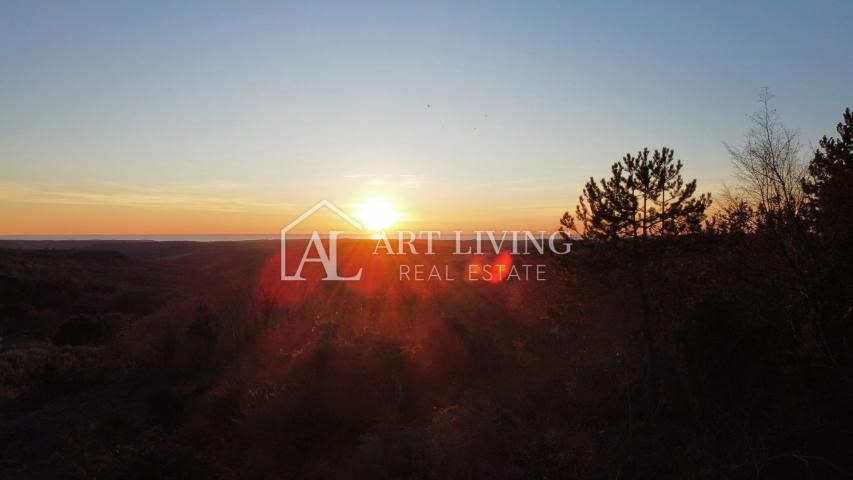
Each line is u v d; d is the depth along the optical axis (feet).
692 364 29.68
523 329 53.72
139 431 39.96
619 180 39.96
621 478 25.38
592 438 28.48
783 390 28.04
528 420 32.76
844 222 28.89
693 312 30.76
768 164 34.47
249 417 36.24
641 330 38.73
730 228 36.68
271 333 59.06
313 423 34.53
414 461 28.94
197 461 31.40
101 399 49.34
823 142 32.55
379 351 43.27
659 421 30.07
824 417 26.16
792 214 30.81
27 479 33.17
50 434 40.98
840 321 27.35
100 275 186.70
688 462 25.43
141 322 73.26
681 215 38.70
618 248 39.88
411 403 39.06
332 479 29.96
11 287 133.18
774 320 30.17
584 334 43.91
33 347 75.72
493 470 27.07
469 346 47.09
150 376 55.98
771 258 32.73
